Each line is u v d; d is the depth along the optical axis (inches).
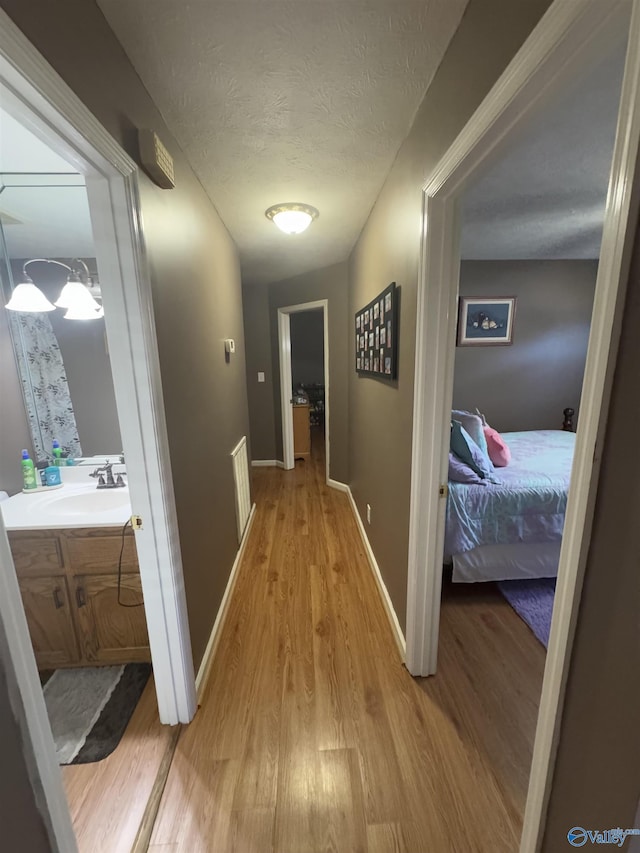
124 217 40.8
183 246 60.4
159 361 48.2
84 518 60.4
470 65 36.7
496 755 51.4
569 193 87.3
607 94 52.3
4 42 23.1
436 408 54.7
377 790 47.5
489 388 157.3
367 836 43.0
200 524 66.7
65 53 30.1
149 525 49.3
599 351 21.3
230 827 44.2
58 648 63.8
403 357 64.4
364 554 105.9
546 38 24.7
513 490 82.9
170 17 36.6
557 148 67.7
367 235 94.5
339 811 45.4
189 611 58.8
